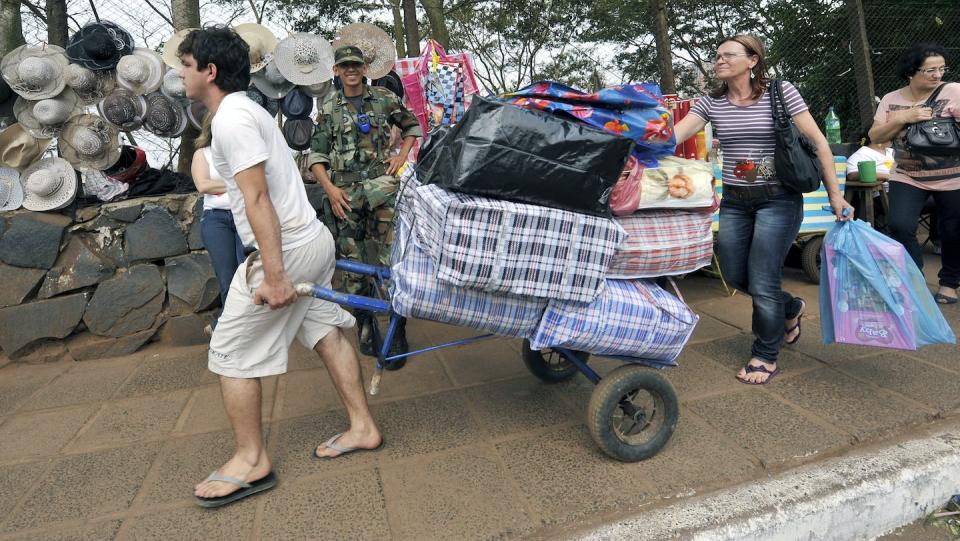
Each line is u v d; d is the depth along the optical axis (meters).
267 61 4.33
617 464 2.46
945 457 2.44
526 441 2.67
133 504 2.34
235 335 2.20
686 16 12.59
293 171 2.27
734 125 2.97
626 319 2.26
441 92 4.87
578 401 3.07
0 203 3.95
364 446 2.62
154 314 4.15
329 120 3.66
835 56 8.02
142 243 4.11
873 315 2.91
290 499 2.31
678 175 2.32
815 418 2.76
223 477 2.29
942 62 3.68
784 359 3.47
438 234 2.00
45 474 2.57
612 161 2.06
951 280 4.26
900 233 4.07
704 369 3.40
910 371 3.19
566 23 15.66
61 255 4.03
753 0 11.61
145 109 4.19
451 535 2.07
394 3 10.88
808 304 4.46
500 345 3.90
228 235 3.59
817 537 2.21
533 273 2.07
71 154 4.08
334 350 2.53
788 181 2.83
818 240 4.90
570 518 2.14
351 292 3.77
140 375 3.69
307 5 11.84
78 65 4.00
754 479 2.34
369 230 3.87
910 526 2.39
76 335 4.07
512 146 1.95
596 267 2.14
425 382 3.37
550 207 2.06
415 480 2.40
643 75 11.57
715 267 5.12
